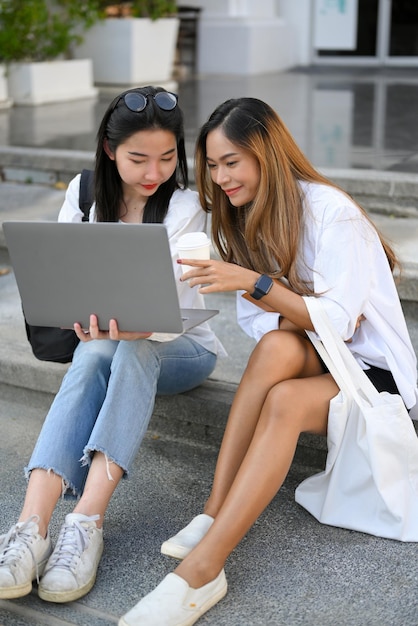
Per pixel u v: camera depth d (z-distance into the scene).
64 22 8.22
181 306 2.65
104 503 2.30
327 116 6.66
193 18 9.94
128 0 8.76
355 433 2.36
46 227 2.18
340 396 2.32
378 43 10.59
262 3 10.23
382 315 2.46
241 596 2.21
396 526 2.39
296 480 2.75
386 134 5.85
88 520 2.24
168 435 3.03
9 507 2.64
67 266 2.23
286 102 7.42
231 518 2.14
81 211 2.68
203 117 6.58
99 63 8.58
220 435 2.92
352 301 2.34
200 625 2.10
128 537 2.48
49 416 2.36
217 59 10.03
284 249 2.38
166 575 2.26
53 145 5.46
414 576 2.27
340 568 2.31
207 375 2.85
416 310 3.47
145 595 2.23
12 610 2.18
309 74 9.90
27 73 7.52
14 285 4.09
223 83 9.02
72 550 2.19
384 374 2.48
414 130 6.03
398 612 2.12
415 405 2.50
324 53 10.77
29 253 2.25
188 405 2.93
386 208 4.28
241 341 3.40
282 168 2.35
